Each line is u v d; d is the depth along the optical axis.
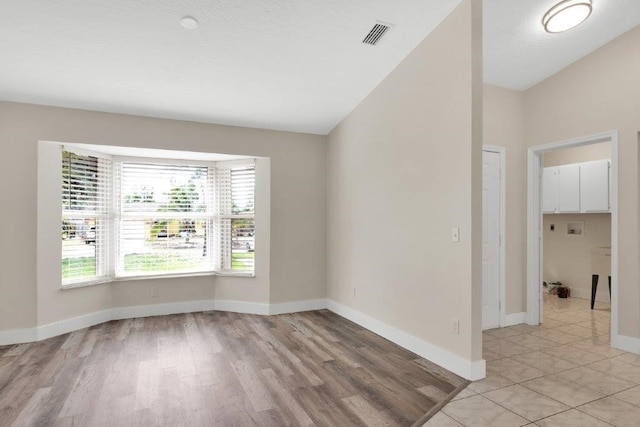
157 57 3.11
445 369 2.89
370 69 3.56
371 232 3.94
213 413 2.25
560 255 5.79
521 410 2.28
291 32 2.95
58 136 3.71
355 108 4.26
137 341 3.56
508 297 4.11
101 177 4.34
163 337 3.69
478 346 2.71
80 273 4.11
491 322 3.99
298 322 4.25
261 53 3.18
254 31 2.90
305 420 2.17
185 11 2.64
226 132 4.46
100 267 4.33
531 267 4.16
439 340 2.98
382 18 2.87
